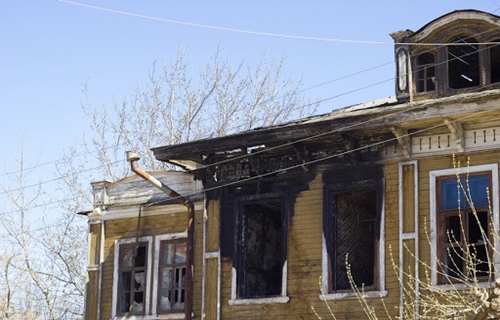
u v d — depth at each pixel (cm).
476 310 1586
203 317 2531
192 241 2594
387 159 2348
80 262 3975
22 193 3931
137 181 2791
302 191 2456
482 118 2208
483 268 2252
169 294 2653
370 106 2578
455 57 2500
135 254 2727
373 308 2189
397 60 2483
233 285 2503
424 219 2269
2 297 3772
